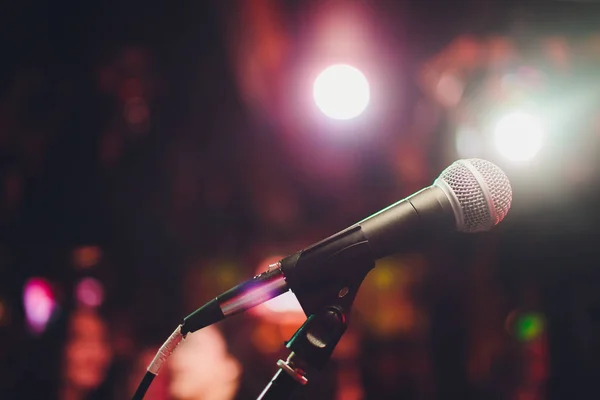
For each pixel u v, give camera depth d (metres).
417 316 1.58
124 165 1.76
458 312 1.62
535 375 1.57
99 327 1.44
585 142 1.64
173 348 0.64
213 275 1.62
